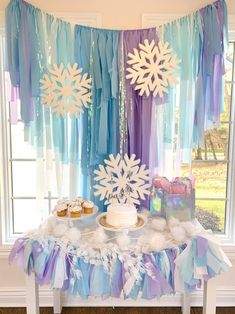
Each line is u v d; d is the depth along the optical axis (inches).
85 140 74.6
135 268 54.6
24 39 68.2
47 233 59.7
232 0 73.7
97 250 57.2
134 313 82.4
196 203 87.6
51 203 84.7
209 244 56.6
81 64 72.4
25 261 56.4
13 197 86.5
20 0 67.6
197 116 72.0
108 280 55.8
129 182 70.4
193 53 71.8
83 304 84.8
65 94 70.8
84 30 71.6
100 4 73.9
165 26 71.6
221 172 86.7
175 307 84.7
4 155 82.0
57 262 55.4
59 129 73.6
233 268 83.5
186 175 84.9
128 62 70.6
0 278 83.7
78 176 76.7
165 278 56.2
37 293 60.7
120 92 73.4
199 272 54.9
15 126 83.7
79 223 67.1
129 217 62.6
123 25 74.5
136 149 76.1
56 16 73.7
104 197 72.0
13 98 70.7
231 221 84.8
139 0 73.7
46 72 71.0
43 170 75.0
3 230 83.0
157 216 69.5
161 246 56.3
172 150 75.8
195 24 70.9
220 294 84.4
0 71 78.5
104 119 72.9
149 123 73.9
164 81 71.3
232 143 83.2
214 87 71.2
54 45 70.9
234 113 82.3
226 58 73.1
